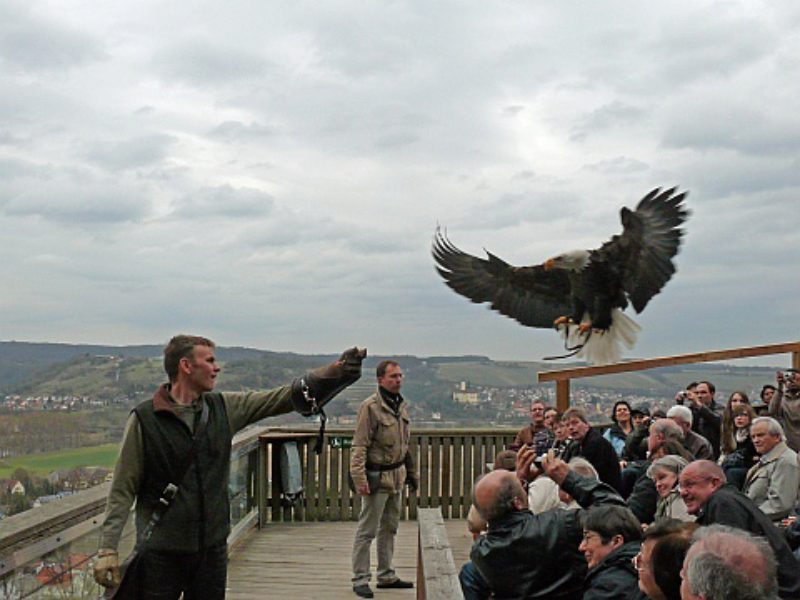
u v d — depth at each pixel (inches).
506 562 158.2
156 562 145.3
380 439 255.3
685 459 217.3
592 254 305.6
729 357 361.1
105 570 141.9
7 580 140.2
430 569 145.3
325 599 247.0
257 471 350.3
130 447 145.8
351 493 366.3
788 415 287.6
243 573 275.3
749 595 95.5
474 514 207.5
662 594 121.6
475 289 330.3
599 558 145.0
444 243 336.2
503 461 236.4
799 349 363.6
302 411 152.2
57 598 161.5
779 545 153.9
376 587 261.3
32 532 148.9
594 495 161.3
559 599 156.0
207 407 150.4
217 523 150.0
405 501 379.9
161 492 146.3
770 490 218.2
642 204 296.8
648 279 301.0
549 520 158.4
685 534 122.0
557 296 323.0
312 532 339.9
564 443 250.8
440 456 381.1
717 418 321.7
